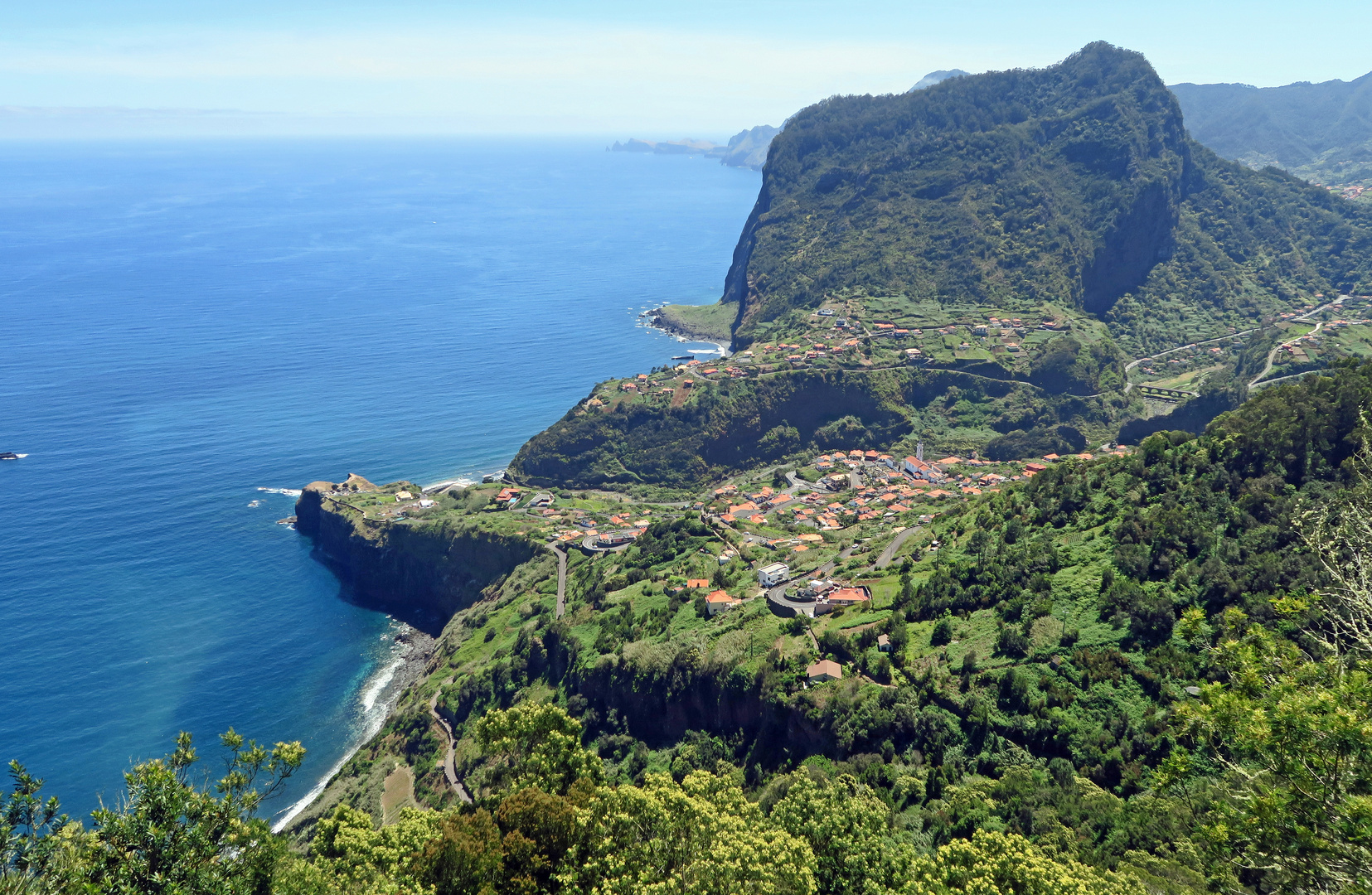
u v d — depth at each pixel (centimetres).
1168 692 9569
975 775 9625
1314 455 12062
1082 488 14262
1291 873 3781
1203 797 7681
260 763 5322
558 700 13788
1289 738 3728
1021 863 6256
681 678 12512
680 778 11444
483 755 12938
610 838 6059
